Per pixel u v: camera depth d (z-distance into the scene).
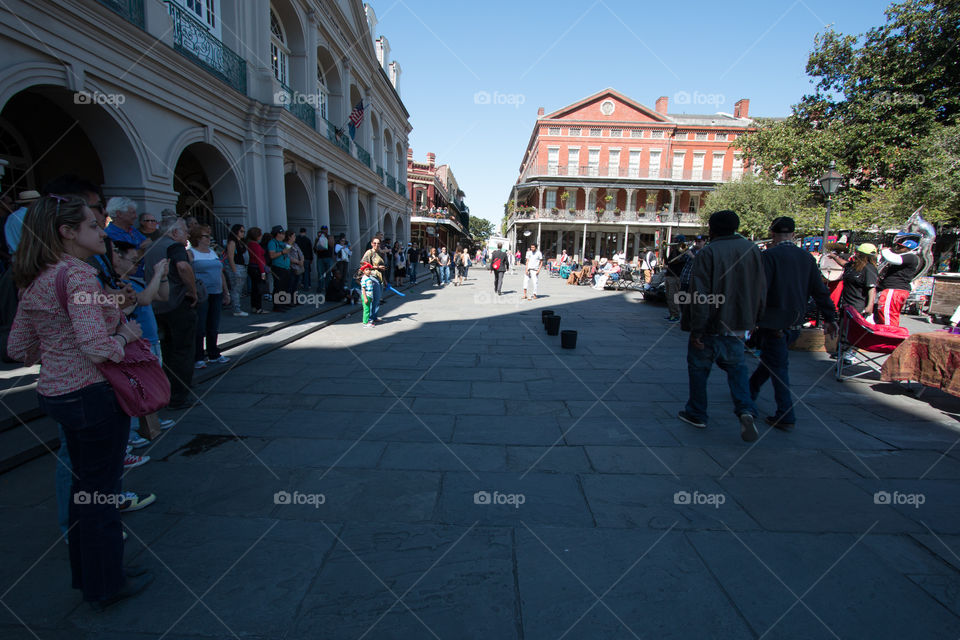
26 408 3.23
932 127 15.43
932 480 2.84
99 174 8.93
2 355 4.34
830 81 18.55
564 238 38.41
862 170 17.92
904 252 5.84
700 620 1.73
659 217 34.81
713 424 3.73
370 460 3.01
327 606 1.77
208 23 9.32
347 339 7.01
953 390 3.84
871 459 3.12
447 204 48.03
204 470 2.84
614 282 17.72
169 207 7.75
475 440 3.35
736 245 3.23
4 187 8.28
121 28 6.35
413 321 8.89
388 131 23.81
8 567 1.96
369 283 8.20
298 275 9.68
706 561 2.07
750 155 22.28
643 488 2.70
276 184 10.93
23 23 5.07
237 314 8.20
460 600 1.81
